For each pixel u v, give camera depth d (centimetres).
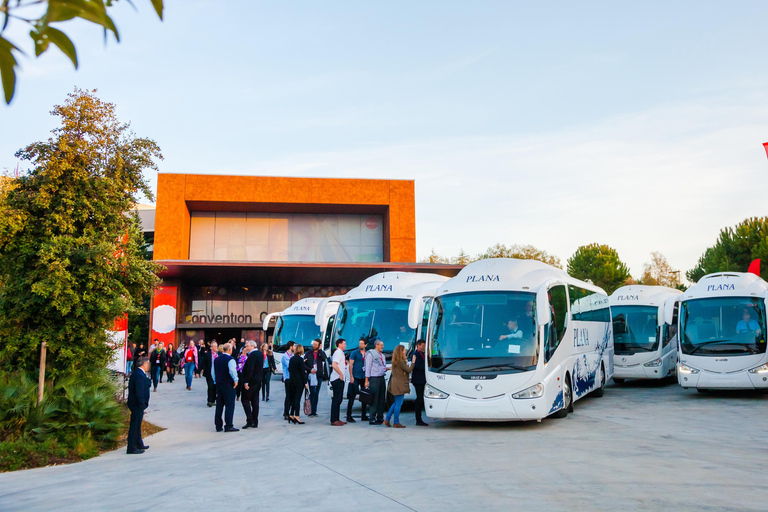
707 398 1839
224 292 4575
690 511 618
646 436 1154
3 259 1318
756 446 1030
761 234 5162
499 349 1315
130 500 744
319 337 3041
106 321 1362
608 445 1055
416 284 1861
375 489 763
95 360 1373
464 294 1398
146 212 5875
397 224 4794
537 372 1292
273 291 4631
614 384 2436
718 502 653
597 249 7856
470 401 1294
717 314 1781
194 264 3706
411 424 1483
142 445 1146
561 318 1451
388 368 1698
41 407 1137
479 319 1357
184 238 4638
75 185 1373
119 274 1420
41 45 159
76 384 1260
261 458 1034
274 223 4925
